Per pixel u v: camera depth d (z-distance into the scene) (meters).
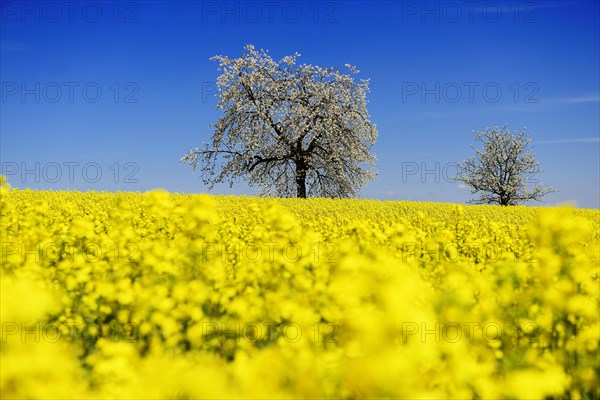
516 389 3.68
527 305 5.40
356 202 27.84
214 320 5.16
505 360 4.47
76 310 5.71
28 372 2.92
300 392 3.08
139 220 13.38
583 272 6.15
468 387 3.76
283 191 41.66
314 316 4.44
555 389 3.94
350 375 2.85
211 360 4.55
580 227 6.78
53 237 9.08
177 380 3.06
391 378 2.71
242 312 5.11
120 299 5.51
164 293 5.65
